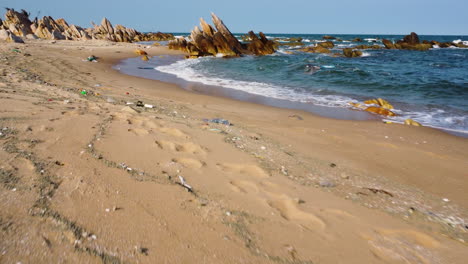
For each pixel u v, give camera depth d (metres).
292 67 20.38
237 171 3.54
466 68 22.73
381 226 2.66
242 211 2.58
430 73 19.28
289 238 2.28
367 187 3.71
